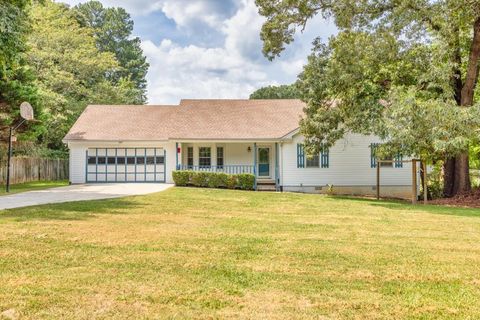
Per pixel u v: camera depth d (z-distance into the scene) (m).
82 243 6.56
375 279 4.91
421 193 19.27
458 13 15.52
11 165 23.03
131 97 47.78
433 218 10.44
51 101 27.48
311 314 3.77
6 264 5.28
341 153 21.56
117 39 62.62
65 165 30.38
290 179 21.58
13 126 19.25
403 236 7.75
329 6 17.09
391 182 21.52
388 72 17.14
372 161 21.53
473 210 12.57
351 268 5.38
